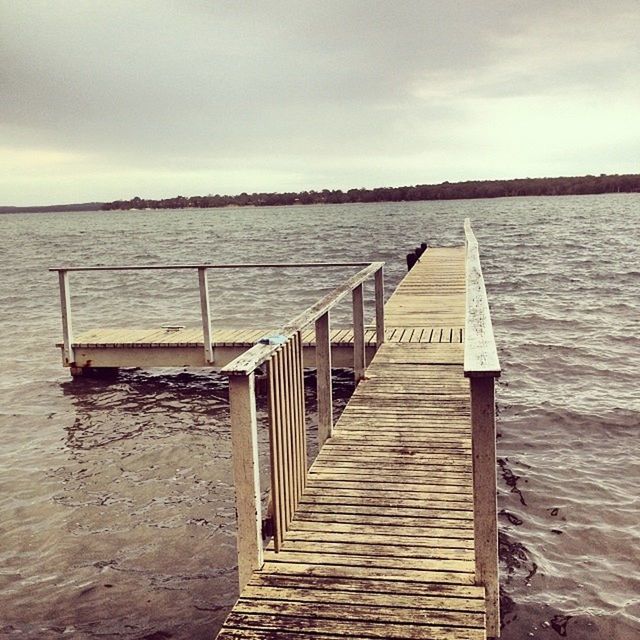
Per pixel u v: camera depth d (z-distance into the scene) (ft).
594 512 18.67
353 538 12.59
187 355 31.81
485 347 11.02
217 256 139.23
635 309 53.42
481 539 10.78
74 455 23.81
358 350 23.61
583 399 29.32
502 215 331.98
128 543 17.37
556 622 13.82
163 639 13.51
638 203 482.69
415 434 18.26
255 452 11.05
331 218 415.64
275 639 9.64
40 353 41.73
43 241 251.19
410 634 9.63
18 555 16.88
